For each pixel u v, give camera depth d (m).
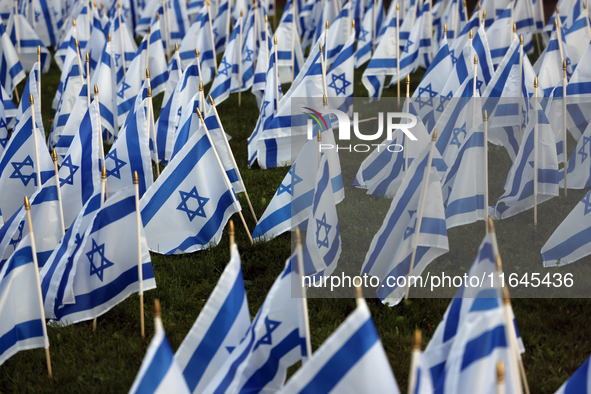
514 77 8.00
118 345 5.21
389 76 14.09
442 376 3.64
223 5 13.95
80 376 4.82
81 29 13.30
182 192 6.54
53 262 5.19
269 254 6.56
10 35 13.57
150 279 5.21
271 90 8.88
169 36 15.52
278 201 6.81
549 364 4.89
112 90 9.32
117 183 6.71
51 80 14.52
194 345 4.18
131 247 5.12
